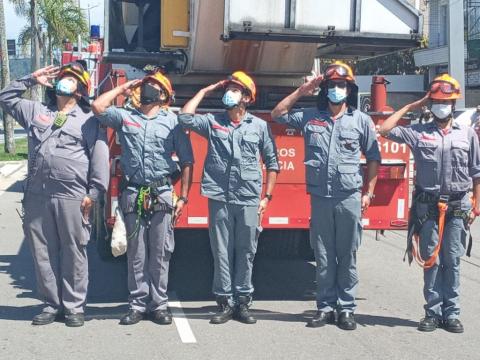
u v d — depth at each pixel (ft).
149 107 21.68
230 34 23.88
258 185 22.02
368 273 30.40
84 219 21.44
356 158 21.53
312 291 26.84
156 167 21.54
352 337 21.18
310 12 24.23
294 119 21.94
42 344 20.18
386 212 24.77
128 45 28.71
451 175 21.16
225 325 22.15
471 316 23.85
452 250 21.49
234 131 21.74
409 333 21.70
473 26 107.14
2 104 21.48
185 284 27.43
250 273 22.53
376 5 24.68
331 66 21.35
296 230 26.08
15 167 74.84
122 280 28.17
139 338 20.76
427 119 22.71
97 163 21.33
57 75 21.50
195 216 23.85
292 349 20.02
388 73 121.19
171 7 26.43
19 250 34.09
